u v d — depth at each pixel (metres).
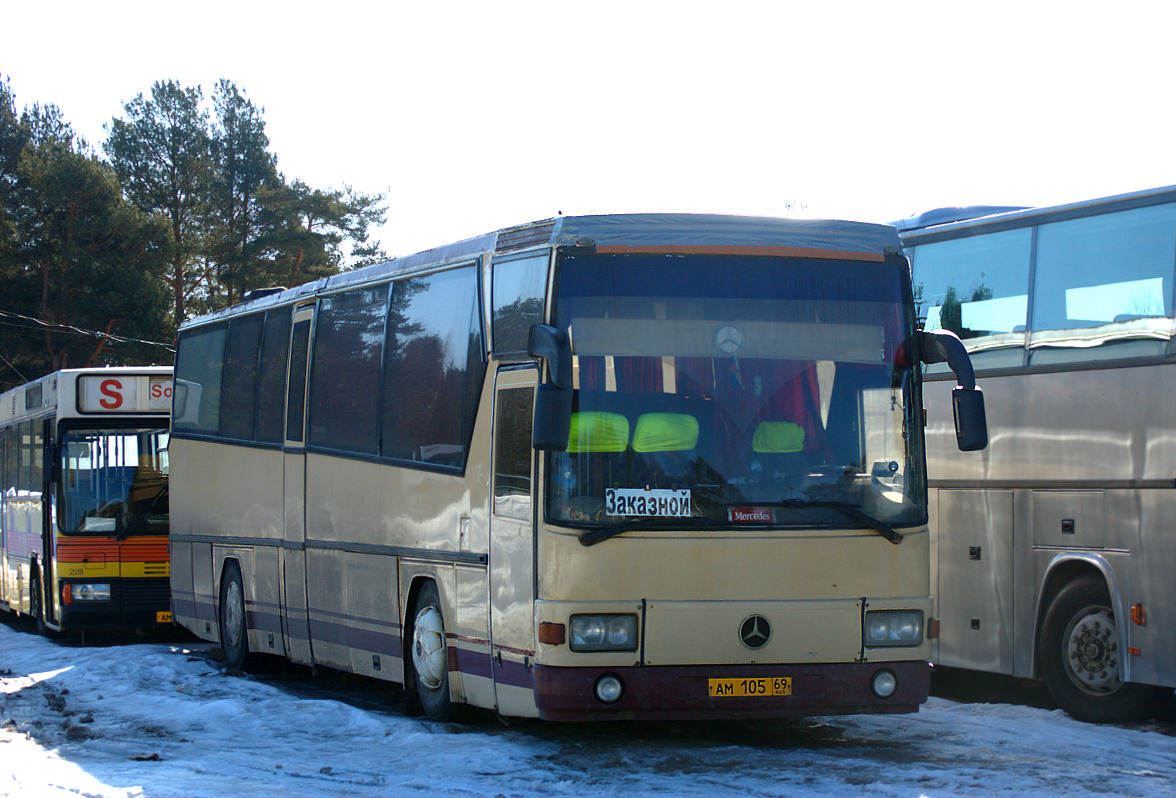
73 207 58.94
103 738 10.42
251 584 14.79
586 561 8.40
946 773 8.08
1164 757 8.76
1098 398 10.64
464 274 10.35
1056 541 10.95
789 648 8.51
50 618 20.02
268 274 66.19
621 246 8.82
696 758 8.72
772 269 8.94
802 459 8.71
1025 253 11.48
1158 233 10.31
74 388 19.36
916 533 8.79
